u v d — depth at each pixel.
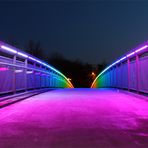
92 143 4.45
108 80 24.94
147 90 10.45
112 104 9.57
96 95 13.87
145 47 10.17
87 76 71.31
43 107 8.89
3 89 10.22
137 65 12.15
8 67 10.88
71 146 4.29
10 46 10.02
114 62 18.75
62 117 6.89
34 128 5.62
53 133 5.16
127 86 14.71
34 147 4.25
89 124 5.98
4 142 4.54
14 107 8.94
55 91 18.97
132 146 4.26
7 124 6.05
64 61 66.88
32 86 15.67
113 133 5.14
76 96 13.29
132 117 6.84
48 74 22.19
